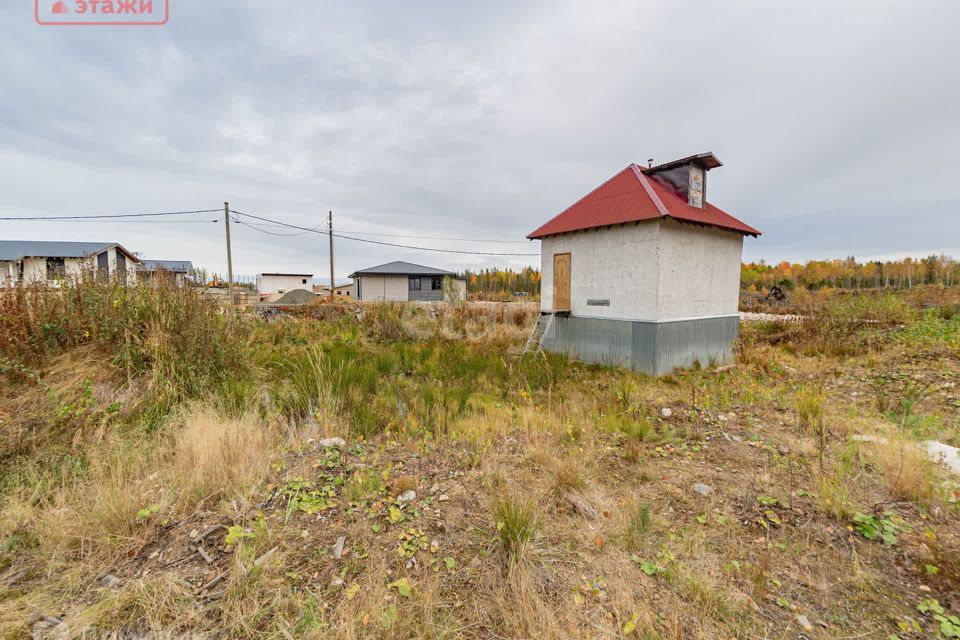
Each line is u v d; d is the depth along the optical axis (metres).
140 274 6.89
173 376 5.62
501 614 2.36
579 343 11.40
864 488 3.65
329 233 28.34
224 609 2.33
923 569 2.64
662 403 6.64
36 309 5.74
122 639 2.18
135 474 3.82
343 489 3.61
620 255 10.26
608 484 3.94
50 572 2.63
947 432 4.90
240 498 3.38
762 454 4.54
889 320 13.13
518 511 2.95
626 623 2.28
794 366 9.52
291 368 7.89
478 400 6.83
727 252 11.50
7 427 4.18
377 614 2.30
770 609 2.41
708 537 3.10
